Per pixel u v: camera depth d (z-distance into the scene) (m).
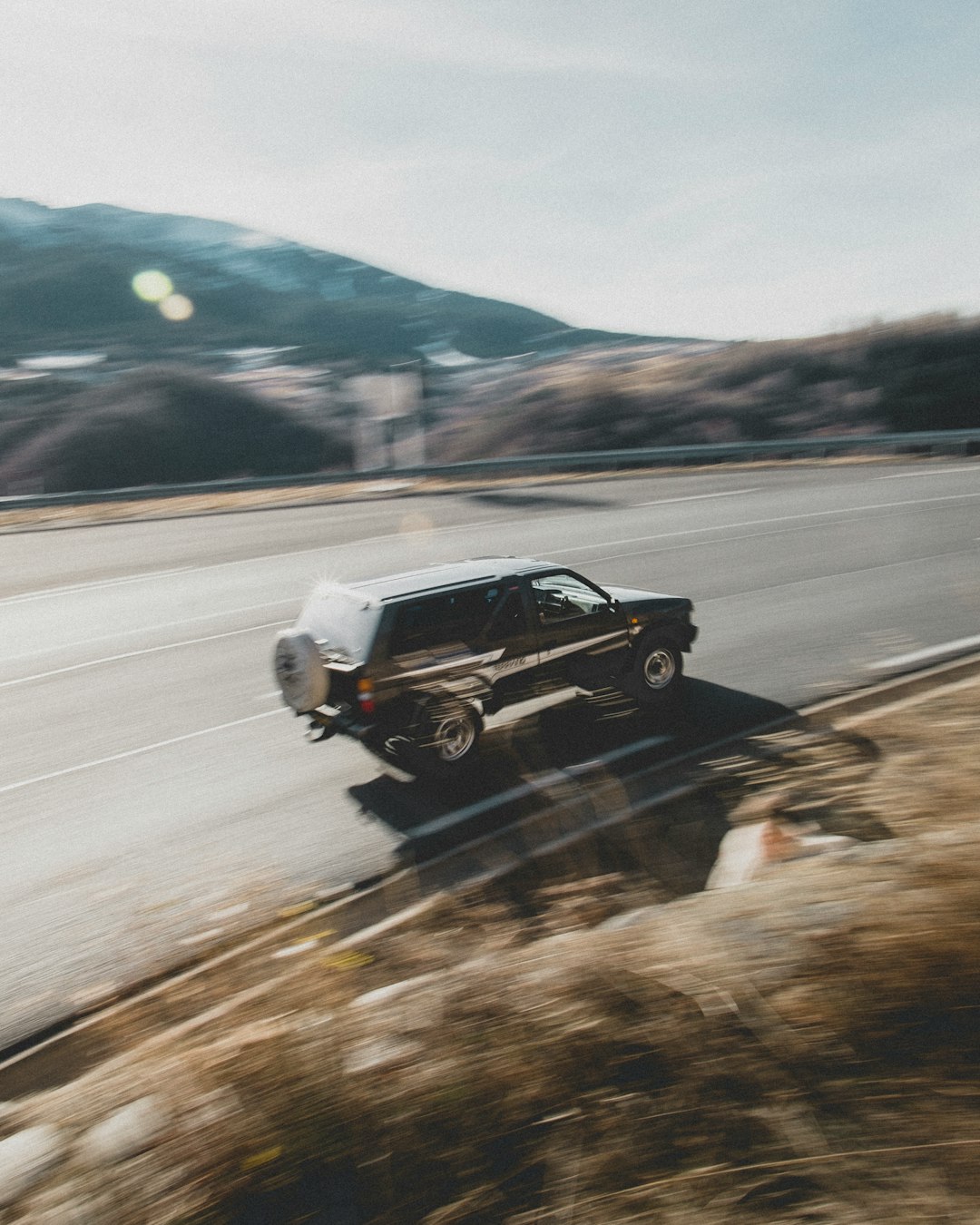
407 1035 3.58
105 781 8.10
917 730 6.63
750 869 5.09
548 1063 3.26
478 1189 2.81
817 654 10.25
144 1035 4.59
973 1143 2.59
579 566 16.23
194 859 6.59
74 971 5.32
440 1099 3.17
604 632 8.36
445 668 7.38
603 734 8.21
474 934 5.18
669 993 3.50
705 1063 3.10
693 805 6.60
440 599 7.47
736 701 8.88
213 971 5.14
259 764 8.28
